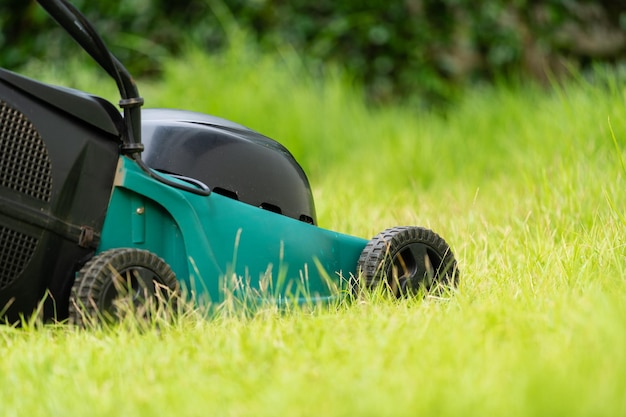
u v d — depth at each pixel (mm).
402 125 10086
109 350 3578
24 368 3473
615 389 2734
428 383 2930
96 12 11844
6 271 3922
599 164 6777
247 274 4426
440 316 3883
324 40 11656
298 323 3957
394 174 8883
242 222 4430
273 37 11352
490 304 4020
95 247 4105
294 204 4719
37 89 3971
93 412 2996
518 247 5473
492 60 12109
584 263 4668
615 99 7523
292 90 10227
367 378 3072
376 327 3732
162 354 3539
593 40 12375
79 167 4051
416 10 12211
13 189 3896
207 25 11570
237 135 4633
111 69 4156
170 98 10125
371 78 12062
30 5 12008
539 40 12133
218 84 10148
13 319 4004
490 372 2998
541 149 7828
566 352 3143
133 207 4207
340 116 10086
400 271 4797
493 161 8797
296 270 4582
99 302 3906
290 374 3145
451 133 9609
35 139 3953
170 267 4219
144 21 11711
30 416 3049
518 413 2650
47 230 3982
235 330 3764
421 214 6551
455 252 5582
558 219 5945
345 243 4793
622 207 5945
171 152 4422
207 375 3309
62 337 3869
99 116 4113
